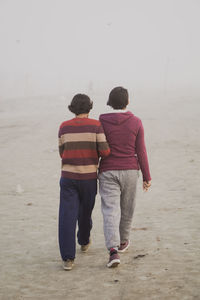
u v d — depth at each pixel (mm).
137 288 3330
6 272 3975
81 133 3855
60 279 3666
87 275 3715
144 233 5195
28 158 14094
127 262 4016
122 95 4023
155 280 3484
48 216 6578
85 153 3857
